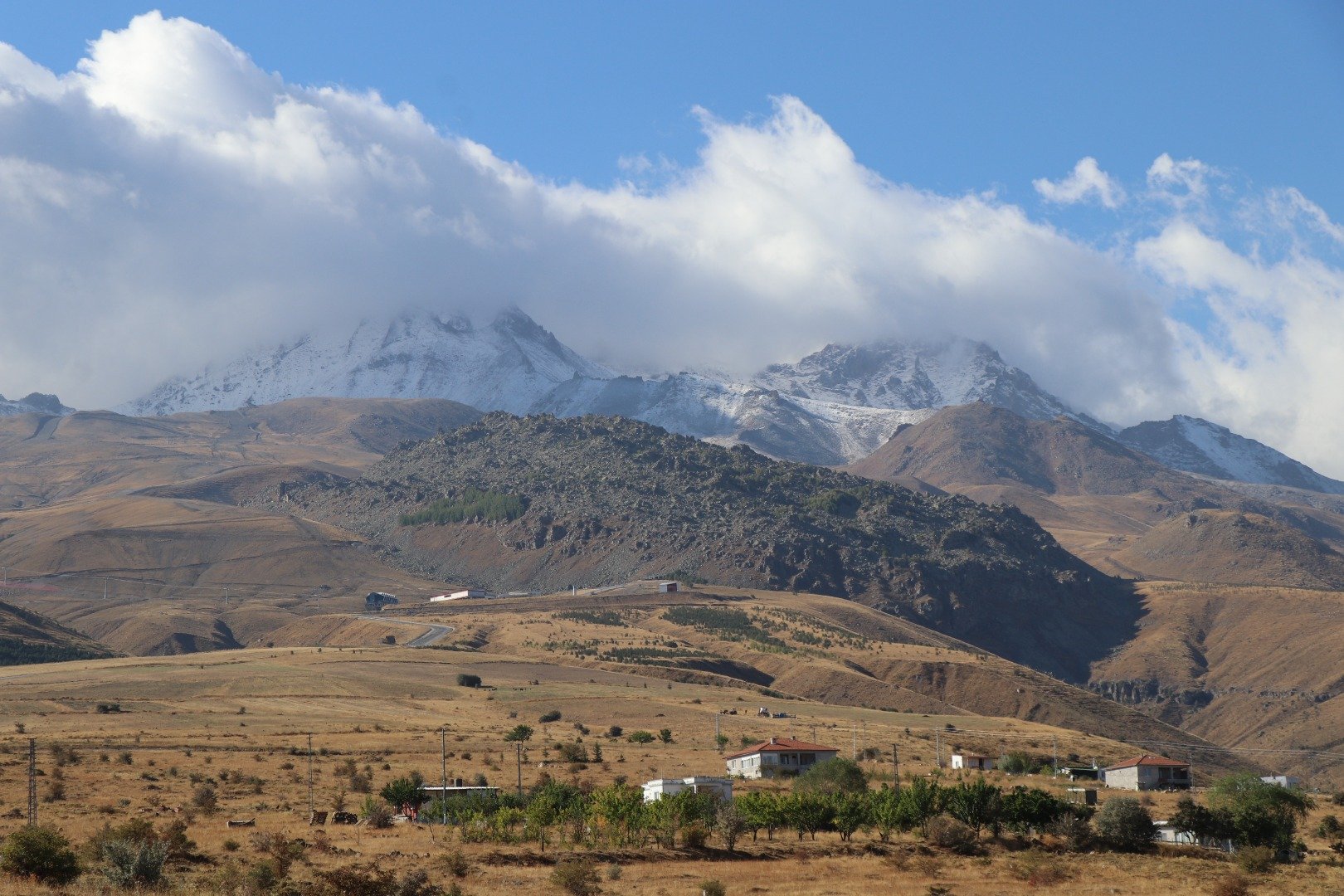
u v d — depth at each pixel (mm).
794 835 134125
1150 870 119500
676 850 121688
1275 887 111750
